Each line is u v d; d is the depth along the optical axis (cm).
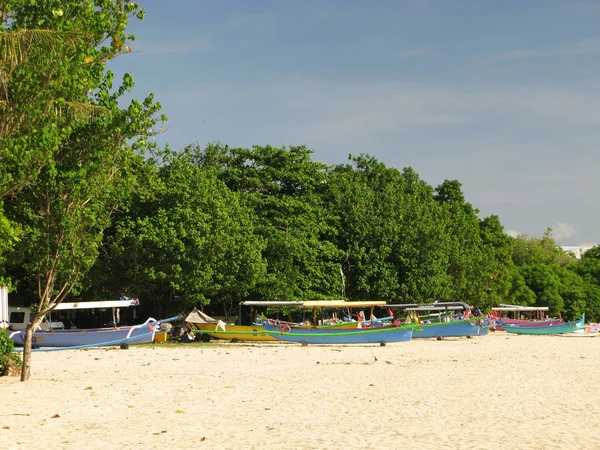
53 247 2348
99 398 1959
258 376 2617
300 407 1819
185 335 4869
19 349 4050
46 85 1962
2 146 1909
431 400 1942
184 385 2297
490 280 8400
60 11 2025
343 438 1398
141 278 4966
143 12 2295
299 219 5884
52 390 2120
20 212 2347
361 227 6306
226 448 1305
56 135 1998
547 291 10838
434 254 6594
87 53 2162
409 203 6875
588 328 7319
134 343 4356
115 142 2339
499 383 2361
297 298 5562
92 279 4781
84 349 4147
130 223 4750
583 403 1875
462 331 5747
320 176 6500
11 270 4775
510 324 7169
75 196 2312
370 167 8050
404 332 4747
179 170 5188
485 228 9175
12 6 2023
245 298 5719
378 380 2472
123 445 1330
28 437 1395
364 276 6228
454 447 1308
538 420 1606
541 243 13400
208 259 4922
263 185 6066
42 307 2366
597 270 13088
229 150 6412
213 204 5056
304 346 4594
